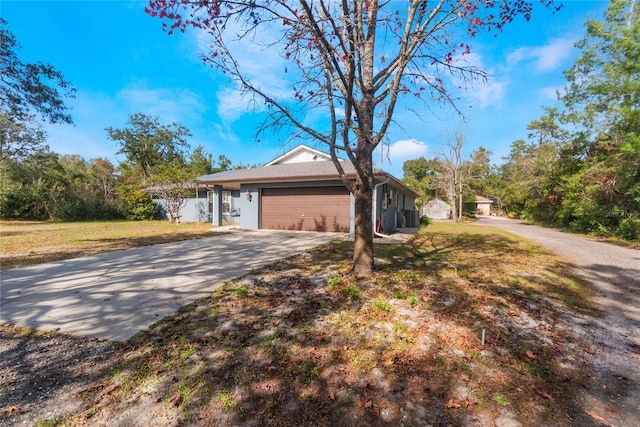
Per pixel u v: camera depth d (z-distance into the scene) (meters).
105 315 3.47
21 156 19.61
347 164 12.66
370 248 5.09
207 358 2.54
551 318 3.58
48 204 18.66
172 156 36.41
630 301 4.34
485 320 3.40
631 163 11.43
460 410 1.94
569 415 1.92
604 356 2.72
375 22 4.65
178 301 3.93
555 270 6.08
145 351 2.65
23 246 8.46
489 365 2.49
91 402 1.99
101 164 34.72
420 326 3.19
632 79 11.88
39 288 4.48
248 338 2.89
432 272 5.49
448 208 31.78
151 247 8.29
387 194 13.64
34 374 2.31
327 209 12.12
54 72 8.99
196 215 19.34
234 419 1.84
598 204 13.14
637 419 1.89
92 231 12.67
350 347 2.74
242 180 12.76
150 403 1.98
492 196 43.75
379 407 1.96
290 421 1.83
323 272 5.35
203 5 3.23
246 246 8.45
